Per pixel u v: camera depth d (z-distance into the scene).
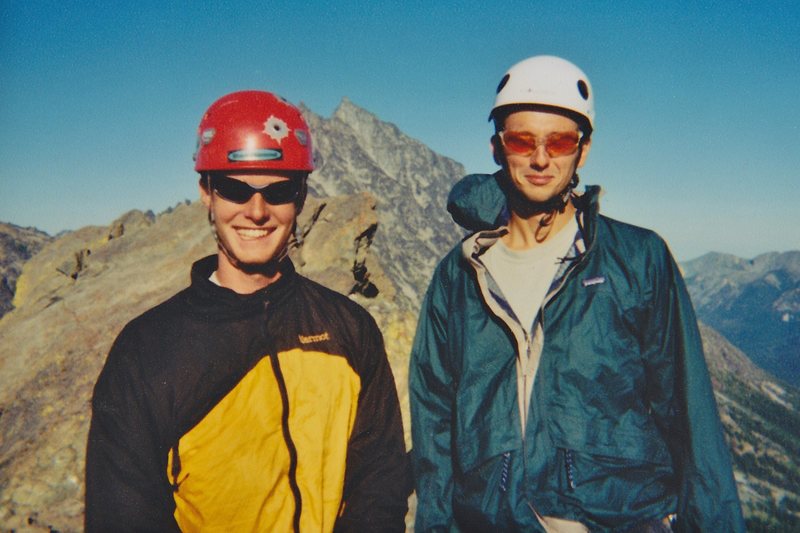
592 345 3.85
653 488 3.81
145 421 3.00
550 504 3.79
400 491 3.59
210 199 3.32
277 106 3.26
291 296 3.44
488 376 4.15
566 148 3.86
